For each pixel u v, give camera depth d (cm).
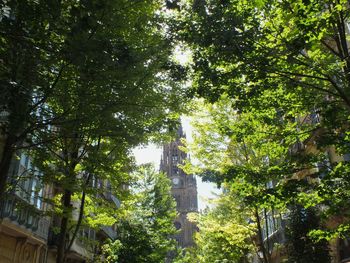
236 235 2259
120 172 1590
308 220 1798
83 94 949
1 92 805
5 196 1354
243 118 1449
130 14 1033
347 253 1972
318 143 1064
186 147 2047
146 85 1088
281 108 1169
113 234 4447
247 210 2148
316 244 1752
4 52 855
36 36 829
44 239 2366
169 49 1077
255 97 1071
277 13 966
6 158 938
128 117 1143
